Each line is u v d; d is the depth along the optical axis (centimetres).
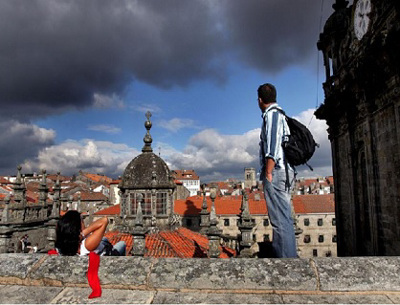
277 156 468
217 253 1370
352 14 1550
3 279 459
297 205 6122
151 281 430
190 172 12581
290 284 409
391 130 1157
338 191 1936
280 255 473
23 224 2692
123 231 1747
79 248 527
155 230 1719
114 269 451
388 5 1110
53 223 1694
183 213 5231
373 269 423
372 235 1335
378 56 1100
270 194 478
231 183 13450
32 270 462
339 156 1923
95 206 6175
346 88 1522
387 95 1163
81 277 446
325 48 2097
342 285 405
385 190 1227
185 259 466
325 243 5794
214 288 416
